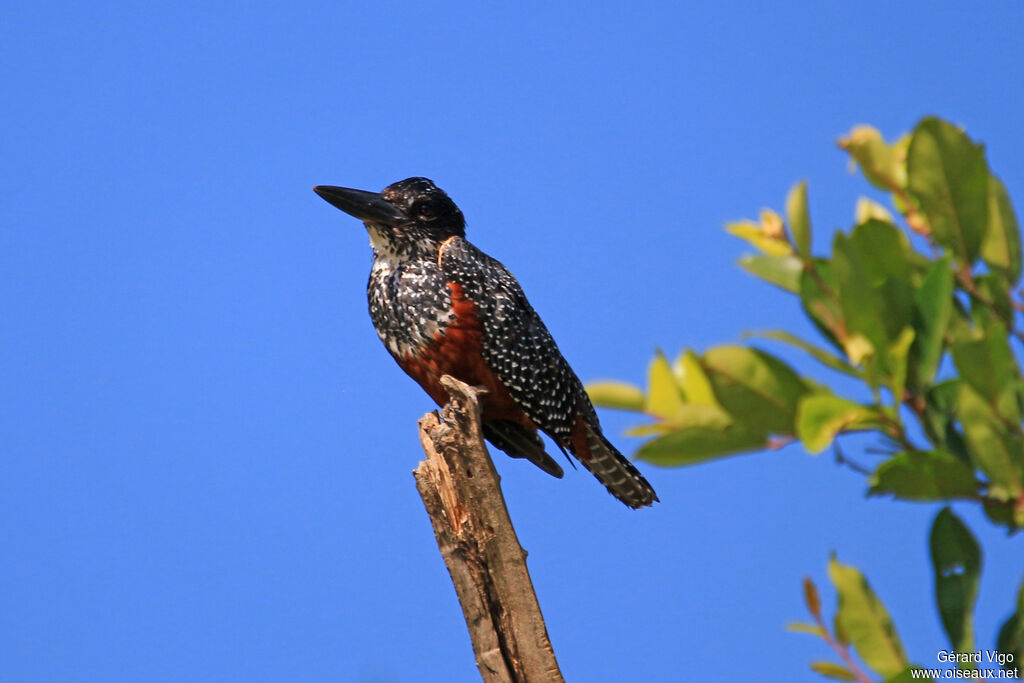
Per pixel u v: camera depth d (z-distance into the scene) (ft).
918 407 21.95
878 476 20.43
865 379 21.18
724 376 22.97
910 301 21.89
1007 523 20.45
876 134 26.09
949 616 21.26
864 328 21.81
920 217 25.16
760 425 23.13
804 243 24.43
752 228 25.85
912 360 21.85
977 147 22.63
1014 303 23.04
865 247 23.13
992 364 20.18
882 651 22.24
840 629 22.89
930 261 24.61
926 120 22.74
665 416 24.63
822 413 20.98
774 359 22.86
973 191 22.77
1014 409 20.12
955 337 20.29
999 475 19.88
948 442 21.70
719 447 23.54
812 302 23.54
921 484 20.34
